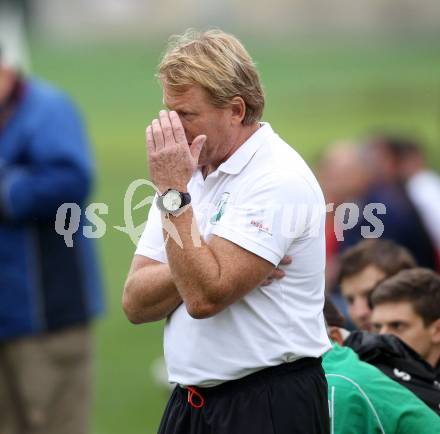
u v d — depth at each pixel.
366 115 105.38
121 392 30.47
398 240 27.48
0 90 21.02
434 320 14.77
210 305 11.59
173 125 11.77
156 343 36.50
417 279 14.89
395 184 29.41
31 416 21.27
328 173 29.25
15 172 20.80
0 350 21.19
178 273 11.59
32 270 20.83
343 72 153.38
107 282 45.59
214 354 12.06
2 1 74.00
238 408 12.05
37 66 158.88
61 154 20.95
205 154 12.15
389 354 14.03
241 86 11.98
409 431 13.05
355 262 16.38
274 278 12.04
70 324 21.23
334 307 14.41
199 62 11.84
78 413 21.73
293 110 114.06
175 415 12.62
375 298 15.03
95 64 164.75
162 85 12.13
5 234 20.72
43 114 21.17
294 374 12.13
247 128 12.25
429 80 128.75
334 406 13.06
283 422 11.98
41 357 21.12
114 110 119.75
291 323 12.08
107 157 86.38
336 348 13.68
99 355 34.88
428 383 13.97
